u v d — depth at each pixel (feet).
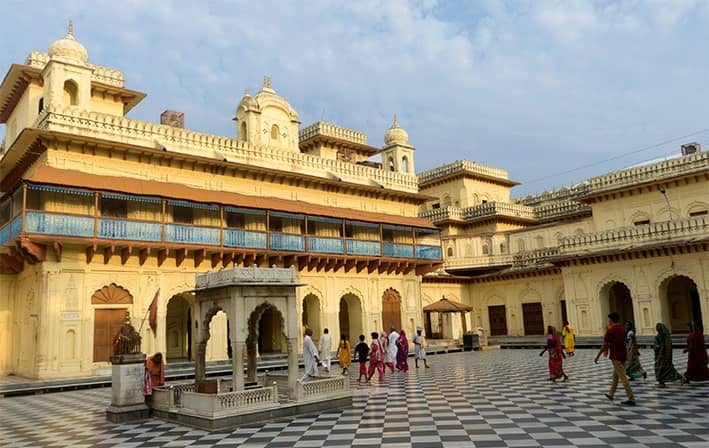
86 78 61.77
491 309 111.86
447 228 120.57
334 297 78.89
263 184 74.54
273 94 81.56
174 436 27.27
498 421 27.40
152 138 64.59
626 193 91.35
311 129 100.63
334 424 28.60
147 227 60.08
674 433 23.07
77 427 30.91
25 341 61.31
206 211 68.54
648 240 81.15
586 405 30.86
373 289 84.23
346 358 54.13
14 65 67.31
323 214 74.23
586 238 88.74
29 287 61.16
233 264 68.59
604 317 87.40
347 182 81.10
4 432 30.37
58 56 61.16
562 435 23.58
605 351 32.14
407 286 89.30
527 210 123.44
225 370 58.59
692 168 82.69
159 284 63.00
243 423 29.25
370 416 30.50
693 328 38.50
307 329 38.99
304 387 32.83
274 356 68.54
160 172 65.26
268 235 69.36
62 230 54.54
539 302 102.94
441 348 85.56
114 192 56.90
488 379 45.60
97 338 58.23
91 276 58.29
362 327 81.87
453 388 40.81
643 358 58.39
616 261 85.46
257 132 77.25
